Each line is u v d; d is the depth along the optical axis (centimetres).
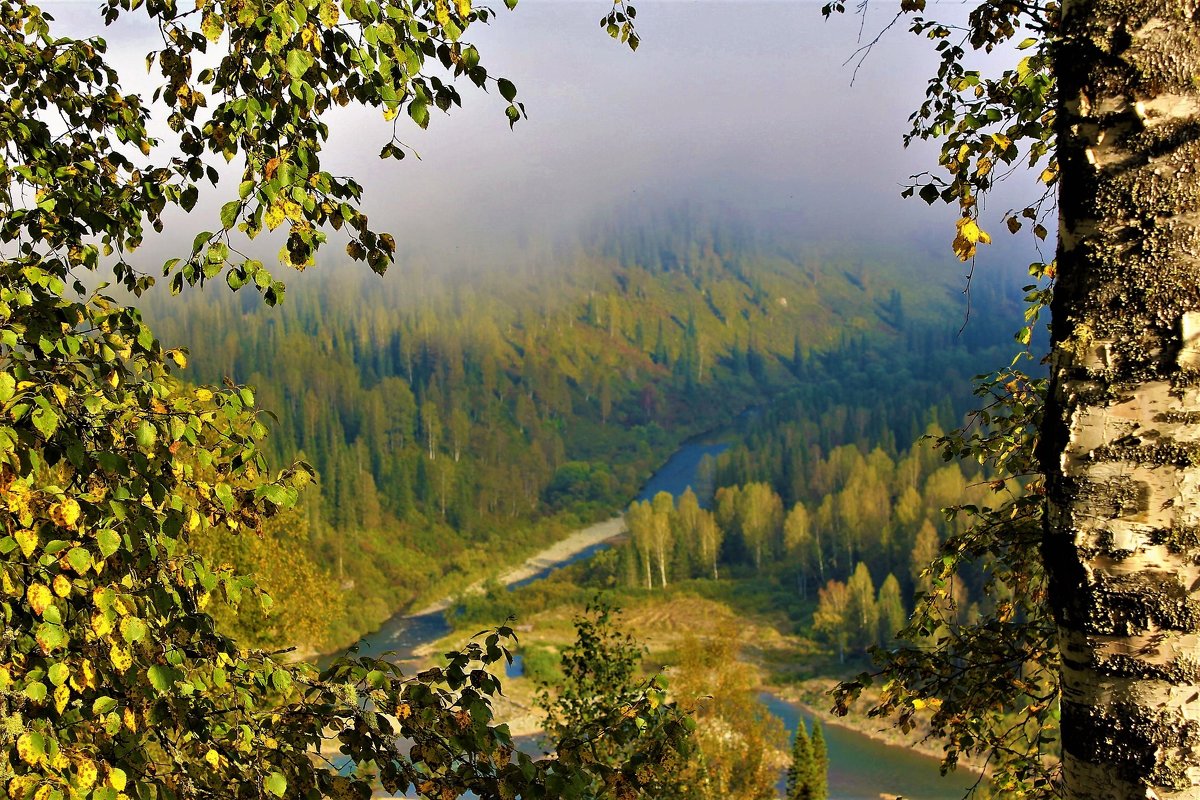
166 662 350
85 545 328
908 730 541
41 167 468
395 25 362
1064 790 256
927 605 572
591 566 9838
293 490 395
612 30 520
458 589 9925
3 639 329
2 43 476
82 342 378
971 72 532
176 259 365
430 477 13062
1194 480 230
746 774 2430
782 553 10194
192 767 369
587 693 1355
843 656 7131
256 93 376
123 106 499
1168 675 232
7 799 303
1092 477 239
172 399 377
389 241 400
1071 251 248
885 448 14988
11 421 318
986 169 511
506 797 349
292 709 380
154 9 426
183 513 366
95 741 340
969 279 467
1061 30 249
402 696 371
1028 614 564
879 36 493
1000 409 607
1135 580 234
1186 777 232
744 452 14388
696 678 2473
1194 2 230
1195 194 231
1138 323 236
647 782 382
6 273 348
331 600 1875
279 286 373
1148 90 233
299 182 362
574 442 18175
